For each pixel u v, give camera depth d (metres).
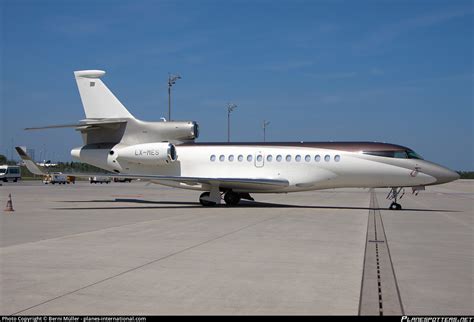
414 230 16.72
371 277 9.38
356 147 25.55
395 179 25.03
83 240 13.88
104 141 28.62
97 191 46.88
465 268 10.27
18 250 12.18
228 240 13.95
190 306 7.42
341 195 44.03
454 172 24.86
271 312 7.14
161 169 27.84
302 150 26.05
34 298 7.80
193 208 25.73
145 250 12.20
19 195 38.47
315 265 10.45
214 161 27.11
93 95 28.56
